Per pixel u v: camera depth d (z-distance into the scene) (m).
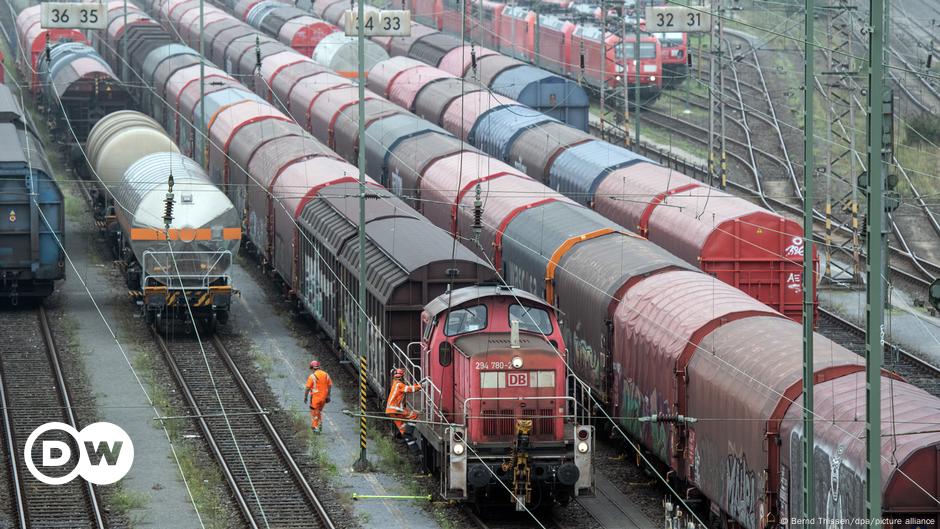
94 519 106.25
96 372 150.50
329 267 152.25
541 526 105.88
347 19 141.25
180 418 134.25
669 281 119.19
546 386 106.88
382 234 142.75
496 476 103.88
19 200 168.75
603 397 124.25
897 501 78.62
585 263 131.75
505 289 112.12
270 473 119.69
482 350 106.38
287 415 137.00
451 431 104.69
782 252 140.75
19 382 145.88
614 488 116.81
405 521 108.19
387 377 126.69
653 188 159.75
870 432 73.06
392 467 122.06
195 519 107.31
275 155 189.50
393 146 197.50
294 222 170.00
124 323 170.75
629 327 117.94
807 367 85.69
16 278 170.38
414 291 126.62
